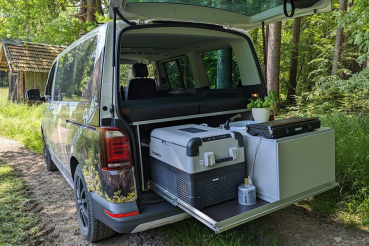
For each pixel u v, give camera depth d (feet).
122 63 15.56
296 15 10.21
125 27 8.34
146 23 8.77
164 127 8.99
